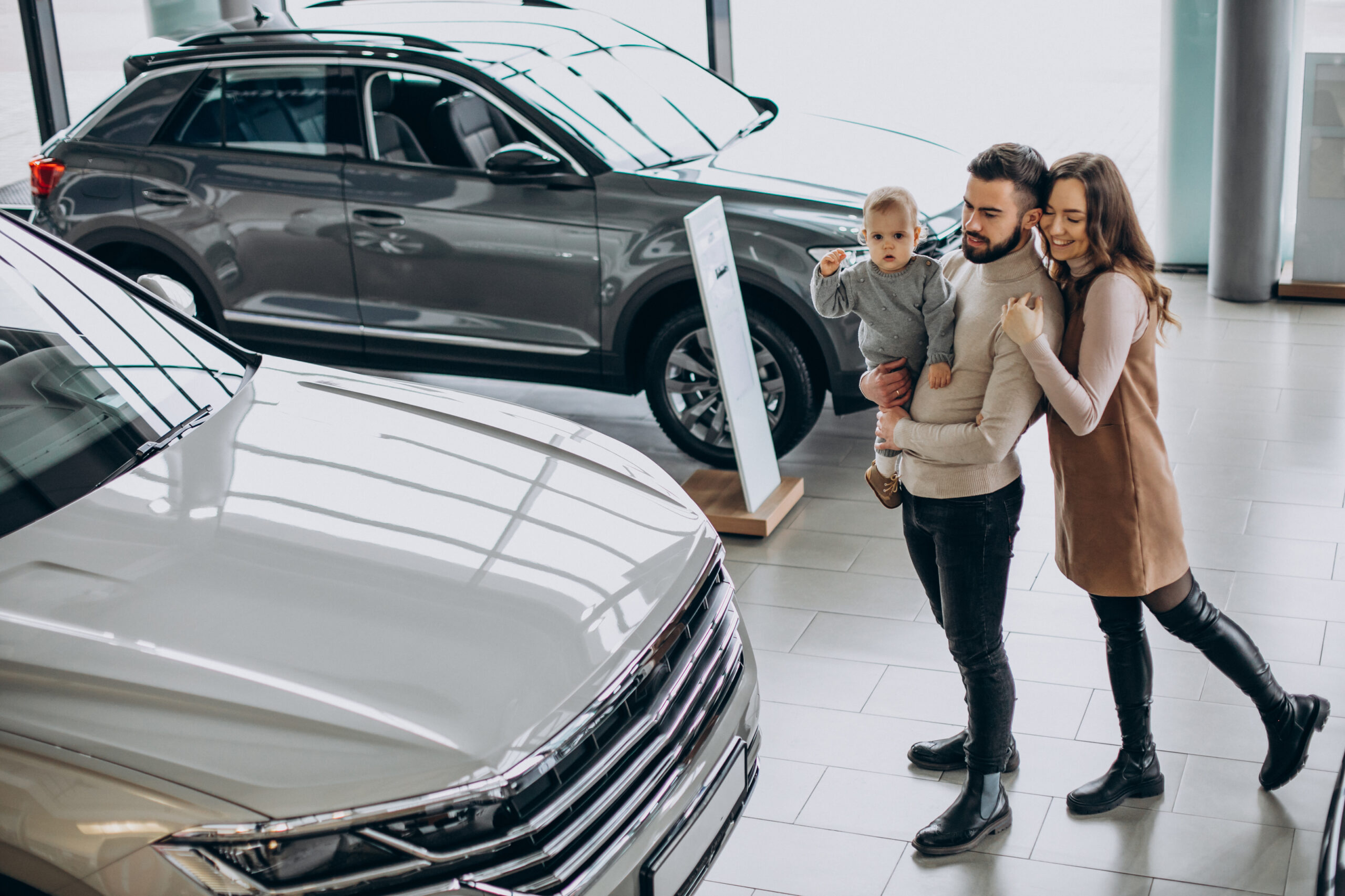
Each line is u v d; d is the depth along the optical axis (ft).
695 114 19.11
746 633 9.16
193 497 8.26
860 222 16.15
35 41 29.17
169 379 9.74
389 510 8.26
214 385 9.86
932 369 9.43
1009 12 33.96
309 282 18.53
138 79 19.34
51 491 8.30
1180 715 11.82
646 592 7.88
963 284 9.46
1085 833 10.40
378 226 17.90
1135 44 40.75
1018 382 8.98
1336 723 11.55
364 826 6.20
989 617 9.80
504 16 20.68
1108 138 33.78
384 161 17.95
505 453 9.21
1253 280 22.65
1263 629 13.08
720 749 8.11
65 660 6.84
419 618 7.24
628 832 7.16
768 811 10.93
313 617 7.20
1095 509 9.63
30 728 6.48
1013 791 10.98
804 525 16.14
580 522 8.43
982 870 10.09
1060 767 11.23
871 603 14.17
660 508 8.91
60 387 9.30
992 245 8.86
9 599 7.29
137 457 8.74
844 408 16.66
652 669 7.51
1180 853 10.11
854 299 9.81
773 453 16.55
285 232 18.42
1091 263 9.07
